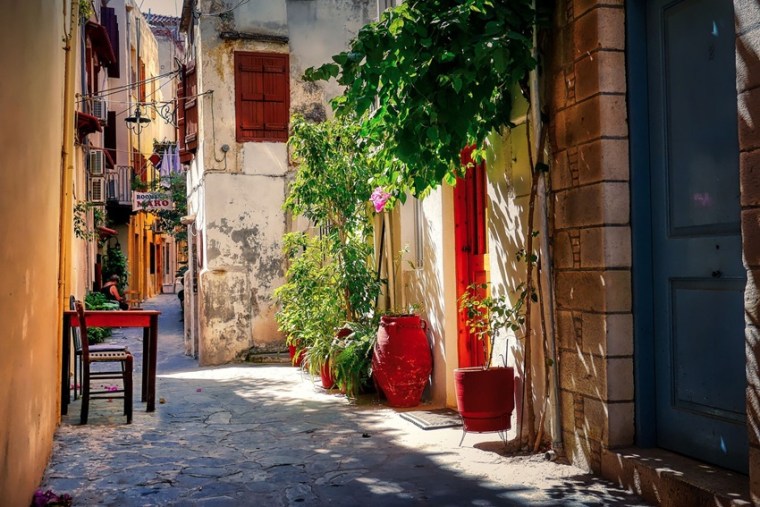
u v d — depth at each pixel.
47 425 5.39
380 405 7.58
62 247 7.21
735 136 3.90
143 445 6.01
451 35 4.78
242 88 13.20
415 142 4.93
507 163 5.76
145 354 8.33
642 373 4.55
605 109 4.55
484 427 5.42
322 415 7.16
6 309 3.52
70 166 7.54
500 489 4.49
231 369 11.60
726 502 3.54
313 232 13.19
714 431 4.09
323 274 9.11
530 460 5.11
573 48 4.82
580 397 4.84
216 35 13.18
